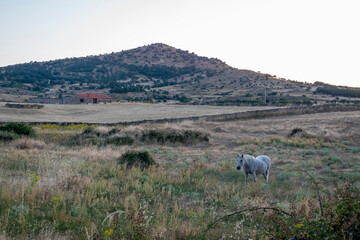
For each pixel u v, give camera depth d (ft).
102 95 372.99
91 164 48.65
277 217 17.13
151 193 34.24
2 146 68.03
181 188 38.55
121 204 30.04
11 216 23.71
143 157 53.01
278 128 122.42
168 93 647.97
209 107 257.75
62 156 57.41
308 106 186.09
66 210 26.76
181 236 22.12
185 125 130.31
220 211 29.32
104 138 90.27
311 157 66.85
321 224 14.99
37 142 73.77
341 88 545.44
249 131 118.32
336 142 88.69
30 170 41.65
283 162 61.00
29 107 224.94
